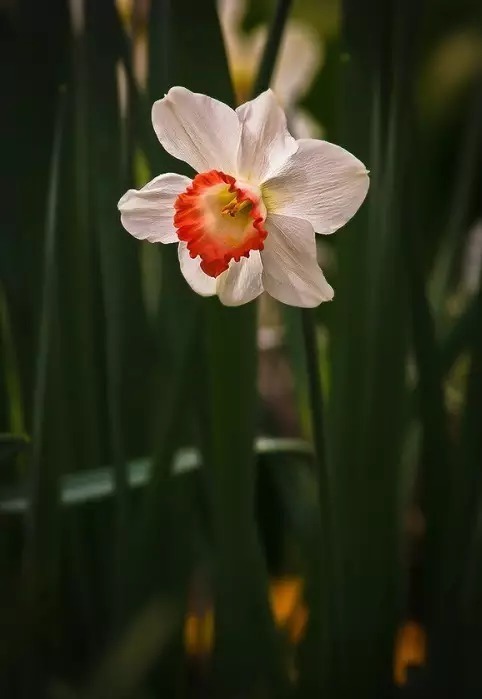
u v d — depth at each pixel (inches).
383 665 20.3
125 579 19.1
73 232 19.0
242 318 17.6
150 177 18.5
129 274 19.1
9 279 19.3
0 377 20.2
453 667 20.0
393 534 19.6
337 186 13.8
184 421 19.1
